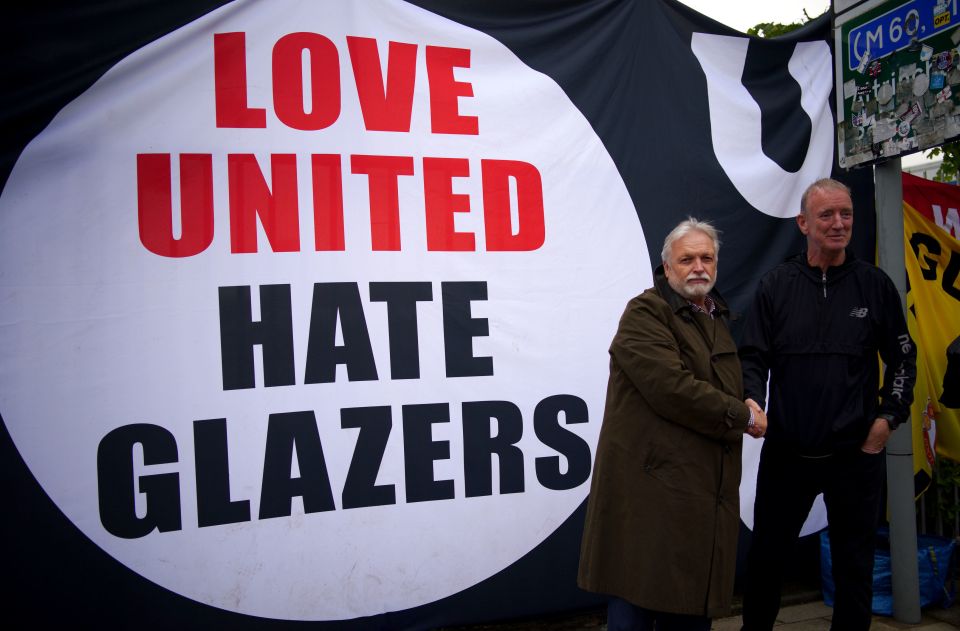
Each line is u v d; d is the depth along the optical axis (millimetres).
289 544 2879
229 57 2979
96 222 2779
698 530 2225
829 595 3523
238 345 2891
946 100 3043
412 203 3146
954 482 3955
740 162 3730
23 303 2682
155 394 2787
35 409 2666
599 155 3459
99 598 2691
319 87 3074
